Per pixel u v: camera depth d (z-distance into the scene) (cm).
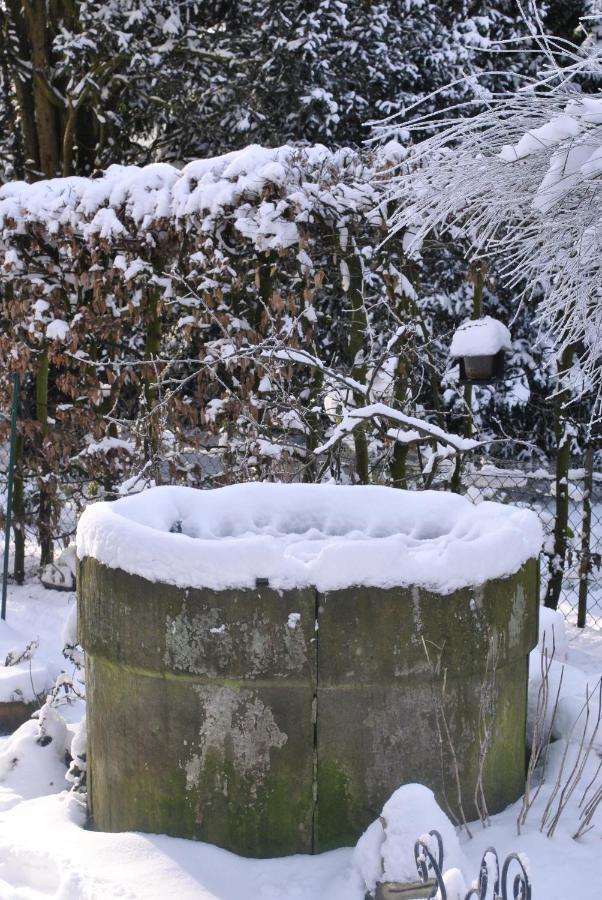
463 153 293
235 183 534
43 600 623
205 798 270
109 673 286
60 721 351
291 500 350
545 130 261
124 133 1095
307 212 523
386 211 529
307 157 546
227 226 556
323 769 266
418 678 266
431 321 926
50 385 898
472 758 279
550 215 275
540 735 322
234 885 253
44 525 654
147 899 242
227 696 266
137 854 265
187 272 600
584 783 301
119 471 643
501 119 299
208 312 565
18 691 412
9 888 266
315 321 571
